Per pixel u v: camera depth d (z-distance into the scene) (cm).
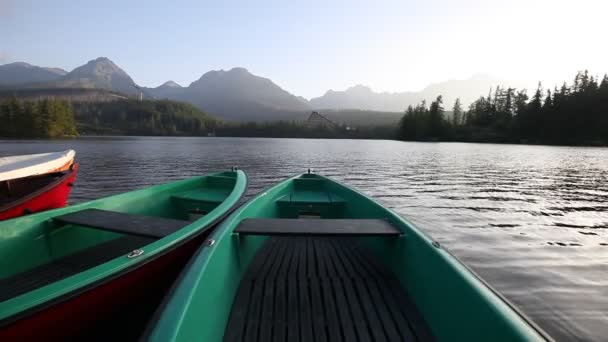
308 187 764
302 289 320
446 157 4069
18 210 650
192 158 3394
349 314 276
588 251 759
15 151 3853
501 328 169
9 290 339
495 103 10831
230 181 757
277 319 268
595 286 574
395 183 1900
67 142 6656
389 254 375
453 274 229
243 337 245
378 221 372
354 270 368
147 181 1744
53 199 764
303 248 445
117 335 280
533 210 1211
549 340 152
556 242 825
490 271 640
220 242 283
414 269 302
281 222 360
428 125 10694
